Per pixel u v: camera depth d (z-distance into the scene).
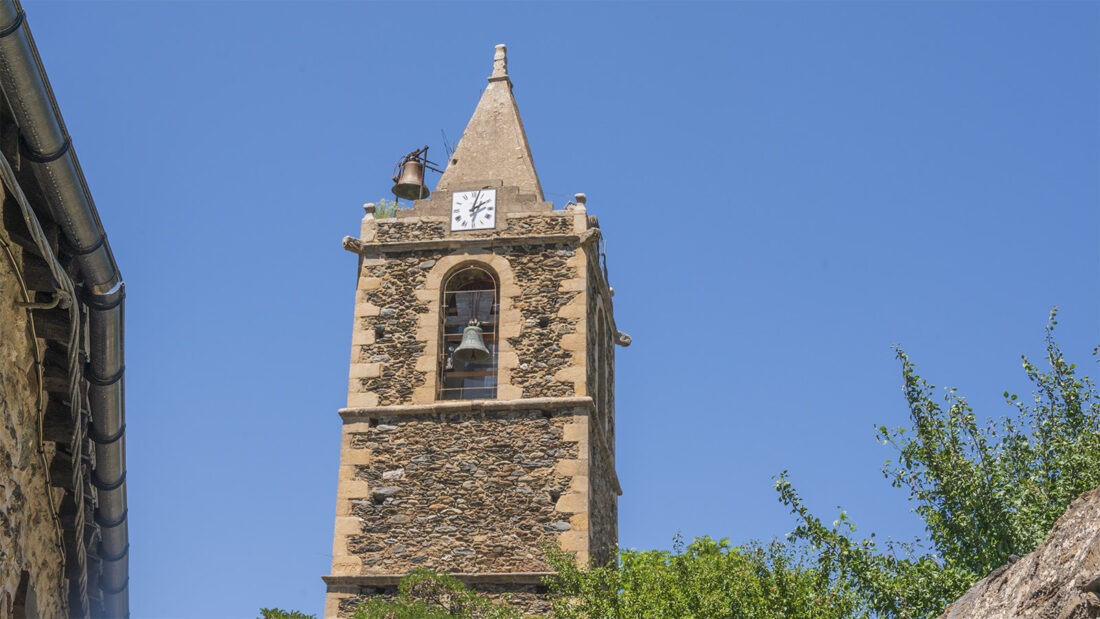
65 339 15.42
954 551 17.61
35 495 15.74
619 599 21.34
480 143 28.14
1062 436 18.09
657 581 21.17
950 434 18.19
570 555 22.77
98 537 18.17
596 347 26.69
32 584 15.59
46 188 14.76
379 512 24.23
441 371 25.48
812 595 18.48
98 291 16.02
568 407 24.59
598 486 25.41
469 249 26.19
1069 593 9.57
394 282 26.09
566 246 26.02
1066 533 10.05
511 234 26.14
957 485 17.67
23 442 15.19
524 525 23.86
